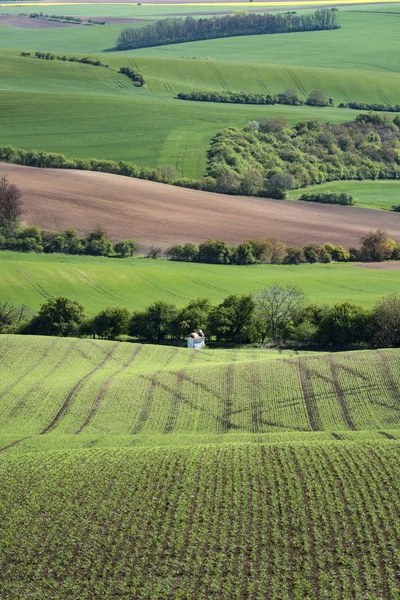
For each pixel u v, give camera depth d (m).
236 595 41.88
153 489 52.31
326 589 42.25
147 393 74.50
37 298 109.81
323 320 94.19
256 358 87.38
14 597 42.19
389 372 75.75
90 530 47.81
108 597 42.12
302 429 67.69
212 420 69.81
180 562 44.75
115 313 98.12
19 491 52.25
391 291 116.94
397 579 42.97
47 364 83.31
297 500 50.47
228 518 48.69
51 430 67.88
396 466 54.28
